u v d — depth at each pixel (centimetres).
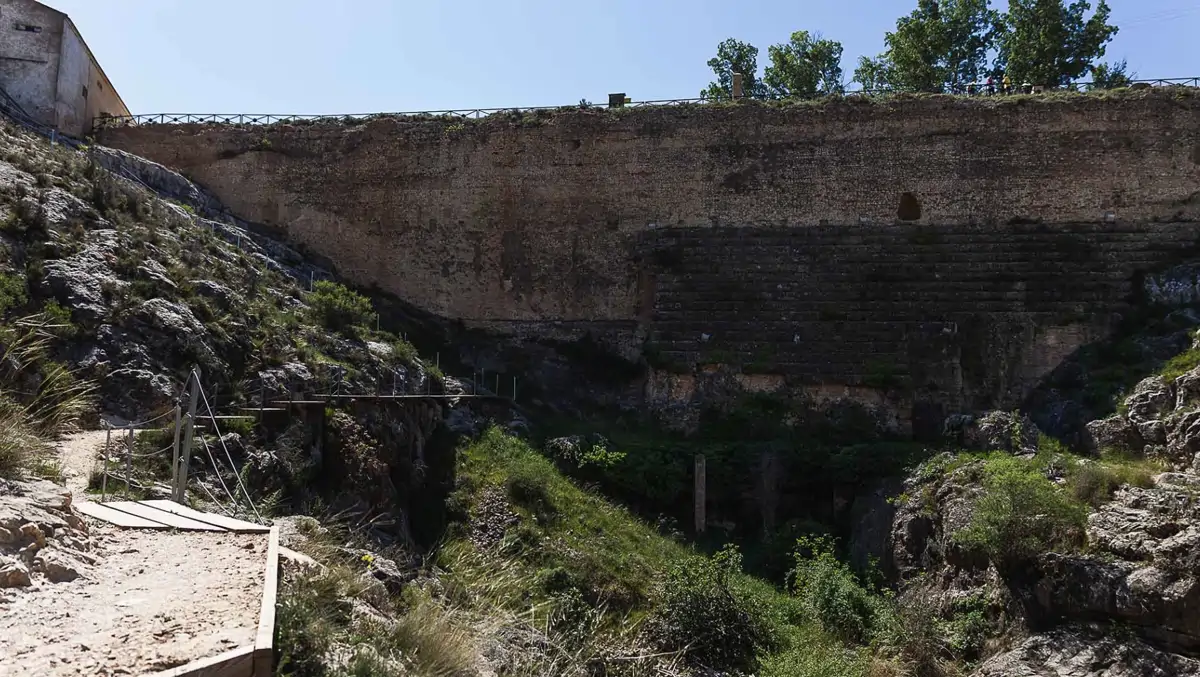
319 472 1761
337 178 3256
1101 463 1953
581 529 2011
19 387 1351
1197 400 2033
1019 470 1909
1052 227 2908
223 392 1764
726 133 3128
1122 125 2938
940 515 2014
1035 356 2700
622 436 2552
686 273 3005
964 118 3022
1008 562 1741
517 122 3222
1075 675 1522
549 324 3109
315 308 2525
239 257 2527
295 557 850
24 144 2302
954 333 2755
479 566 1552
